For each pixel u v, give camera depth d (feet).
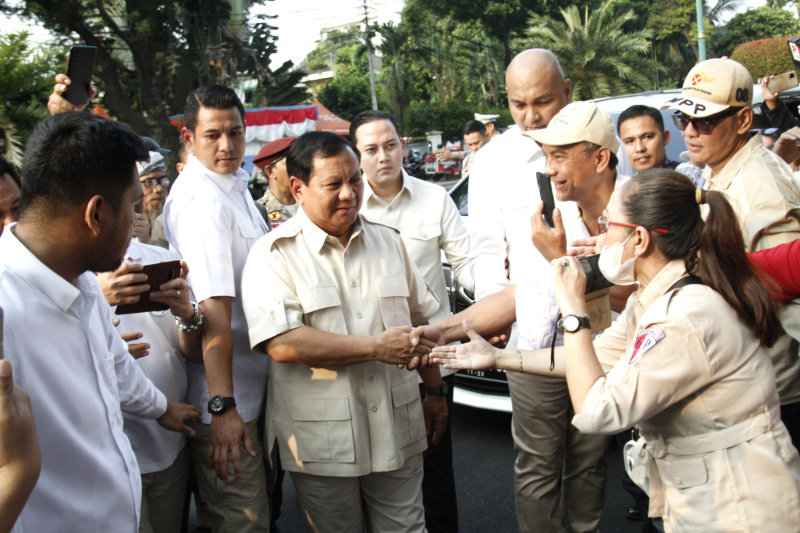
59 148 4.59
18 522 4.51
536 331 8.31
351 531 7.59
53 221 4.71
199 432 8.33
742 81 8.02
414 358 7.21
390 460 7.34
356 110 129.49
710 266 5.32
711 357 5.13
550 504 8.72
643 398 5.19
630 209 5.54
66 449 4.82
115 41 60.75
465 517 10.85
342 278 7.50
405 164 82.94
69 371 4.90
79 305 5.07
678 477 5.47
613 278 5.75
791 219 7.45
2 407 3.51
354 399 7.24
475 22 129.29
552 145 7.29
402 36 131.34
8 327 4.50
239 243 8.40
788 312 6.86
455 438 13.75
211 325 7.70
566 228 8.23
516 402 8.64
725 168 8.21
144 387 7.00
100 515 5.06
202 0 67.15
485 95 139.74
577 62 94.53
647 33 96.17
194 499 11.80
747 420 5.21
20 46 33.45
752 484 5.14
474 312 8.50
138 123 58.44
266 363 8.71
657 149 12.64
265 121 54.65
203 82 69.77
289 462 7.47
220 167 8.47
